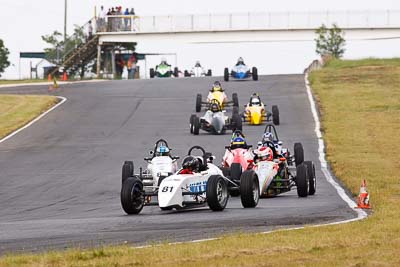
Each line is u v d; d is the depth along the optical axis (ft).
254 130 374.63
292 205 191.52
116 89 563.48
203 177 188.14
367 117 403.54
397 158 289.12
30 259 118.62
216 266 112.37
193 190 184.44
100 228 158.40
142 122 415.64
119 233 149.48
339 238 131.95
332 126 377.09
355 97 477.36
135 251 123.03
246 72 592.60
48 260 117.50
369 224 147.64
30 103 499.10
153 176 222.28
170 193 180.65
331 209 180.34
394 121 389.39
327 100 468.75
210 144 338.34
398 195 203.41
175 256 118.93
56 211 204.03
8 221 186.39
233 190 204.54
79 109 471.62
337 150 311.27
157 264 114.21
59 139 372.17
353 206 186.09
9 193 244.42
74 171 286.46
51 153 333.21
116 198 226.79
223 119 368.68
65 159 316.60
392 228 141.59
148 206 201.77
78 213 196.95
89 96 529.45
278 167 220.64
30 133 393.29
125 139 364.58
